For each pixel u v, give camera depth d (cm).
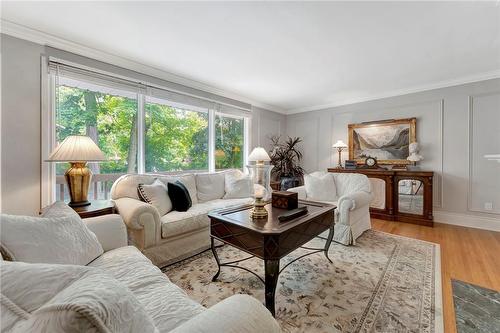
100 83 263
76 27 212
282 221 171
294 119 533
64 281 52
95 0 175
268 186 259
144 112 309
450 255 239
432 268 211
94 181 274
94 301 43
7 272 50
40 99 224
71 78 245
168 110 339
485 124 324
